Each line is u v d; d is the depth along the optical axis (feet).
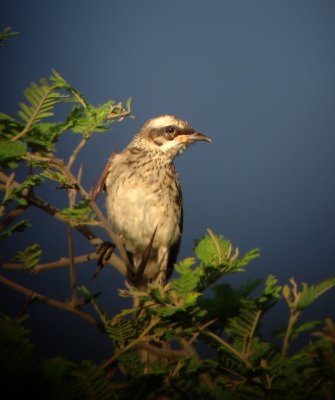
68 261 15.42
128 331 13.56
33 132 15.76
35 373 11.21
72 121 16.28
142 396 12.14
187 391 12.39
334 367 12.39
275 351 13.12
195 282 13.17
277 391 12.48
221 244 15.47
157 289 13.35
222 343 13.25
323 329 12.61
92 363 11.59
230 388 12.71
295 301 13.50
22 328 11.57
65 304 14.15
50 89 15.76
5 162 15.78
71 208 16.08
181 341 13.56
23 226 15.40
